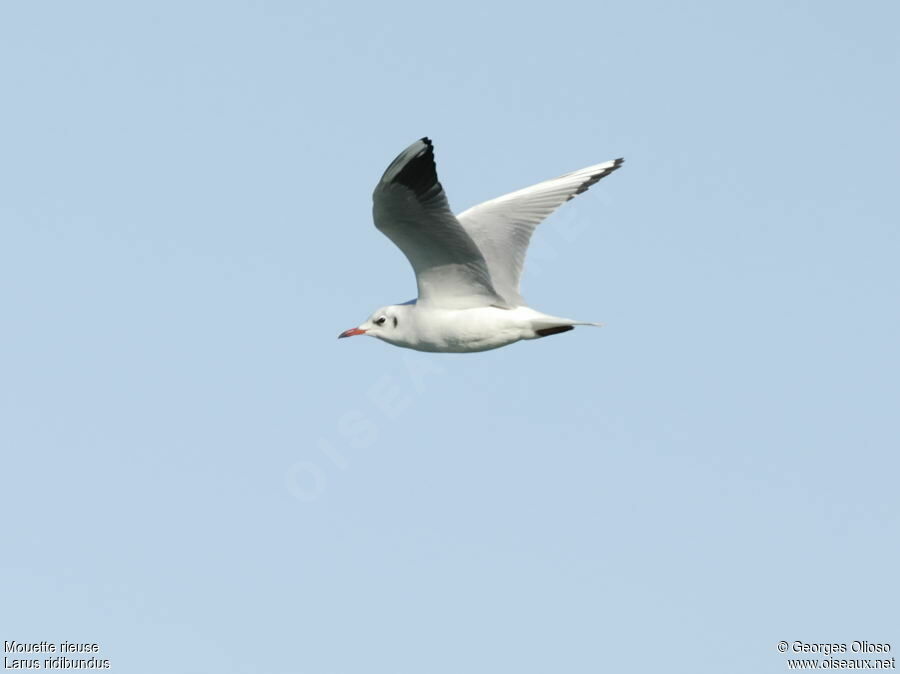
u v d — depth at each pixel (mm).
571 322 15445
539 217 17422
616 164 17812
